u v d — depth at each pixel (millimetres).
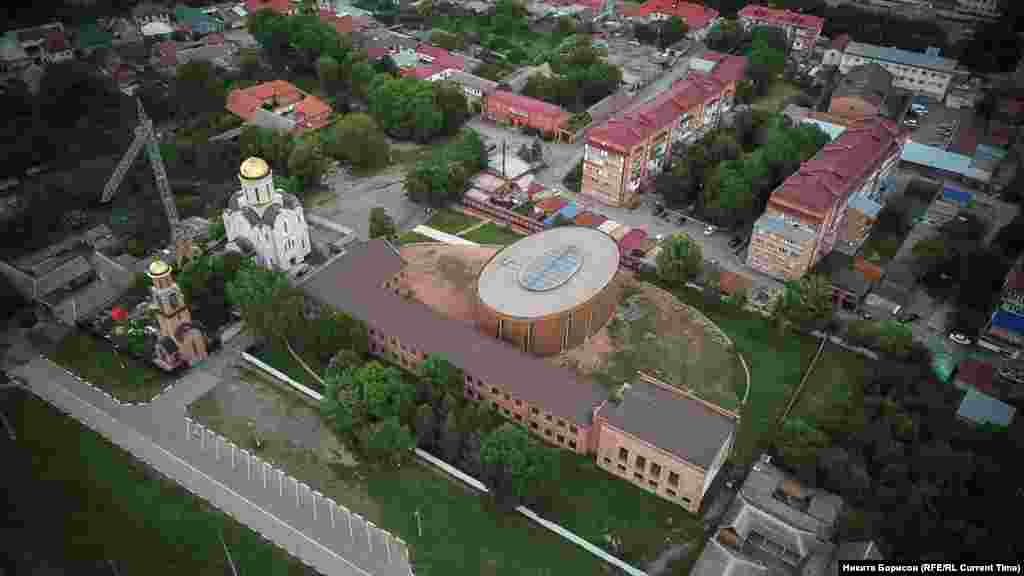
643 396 130375
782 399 147750
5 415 139250
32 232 183000
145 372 149250
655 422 124938
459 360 142250
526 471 118188
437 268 181000
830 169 184000
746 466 133000
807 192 176125
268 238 165625
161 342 147125
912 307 173750
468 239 193875
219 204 199625
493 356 142500
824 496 124188
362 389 133250
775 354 159125
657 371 153750
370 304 154500
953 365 155250
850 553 111625
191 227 185125
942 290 178250
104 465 130125
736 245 195500
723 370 154625
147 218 191125
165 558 115500
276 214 164375
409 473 130000
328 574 113625
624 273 182750
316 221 192000
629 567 114688
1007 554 109625
